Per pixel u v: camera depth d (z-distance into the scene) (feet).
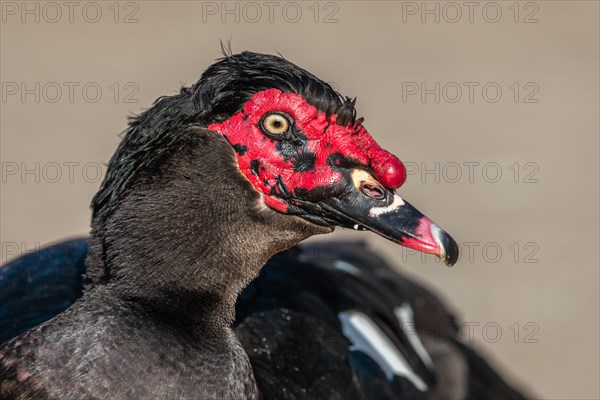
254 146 22.77
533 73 69.15
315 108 22.70
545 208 53.36
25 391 21.56
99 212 23.24
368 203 22.67
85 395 21.42
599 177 56.59
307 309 28.45
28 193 52.49
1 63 67.00
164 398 21.77
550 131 61.31
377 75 67.56
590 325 45.70
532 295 47.14
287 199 23.03
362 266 34.01
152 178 22.70
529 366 43.32
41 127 59.00
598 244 50.85
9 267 28.55
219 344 23.06
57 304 27.04
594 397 41.98
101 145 57.00
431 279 47.70
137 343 21.95
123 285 22.81
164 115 22.63
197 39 70.85
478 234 50.60
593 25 76.54
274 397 25.68
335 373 27.53
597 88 67.21
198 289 23.09
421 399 30.25
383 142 58.75
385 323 31.14
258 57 23.11
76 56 68.28
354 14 77.61
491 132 60.85
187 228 22.82
